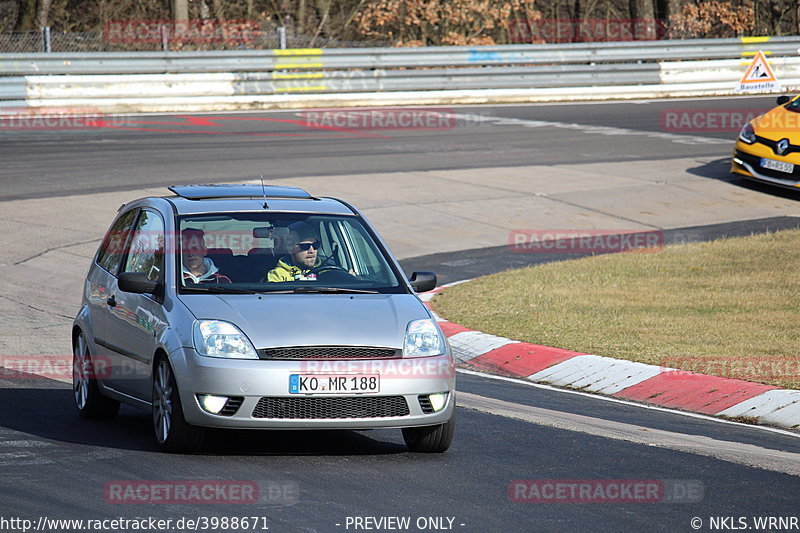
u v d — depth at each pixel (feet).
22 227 187.21
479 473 78.13
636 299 152.76
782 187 241.35
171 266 87.51
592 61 374.63
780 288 156.87
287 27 519.60
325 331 80.23
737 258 178.09
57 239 181.98
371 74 347.77
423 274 92.89
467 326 140.46
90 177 225.56
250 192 99.81
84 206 202.80
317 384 78.18
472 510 68.64
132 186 218.38
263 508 67.87
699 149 284.00
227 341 79.05
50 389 108.78
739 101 371.56
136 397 88.84
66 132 280.31
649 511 69.36
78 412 99.19
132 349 88.79
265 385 77.61
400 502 70.13
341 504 69.26
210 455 81.97
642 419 101.81
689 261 177.17
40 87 306.14
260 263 89.45
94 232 187.42
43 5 482.69
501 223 210.38
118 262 97.91
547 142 287.89
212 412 78.28
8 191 211.20
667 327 136.26
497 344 131.34
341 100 345.31
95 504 68.08
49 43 334.03
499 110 345.10
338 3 533.14
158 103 322.96
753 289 156.66
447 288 163.02
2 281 158.71
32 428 90.94
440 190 230.68
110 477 74.64
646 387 113.70
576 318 142.31
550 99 370.12
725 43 389.19
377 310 84.17
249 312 81.76
